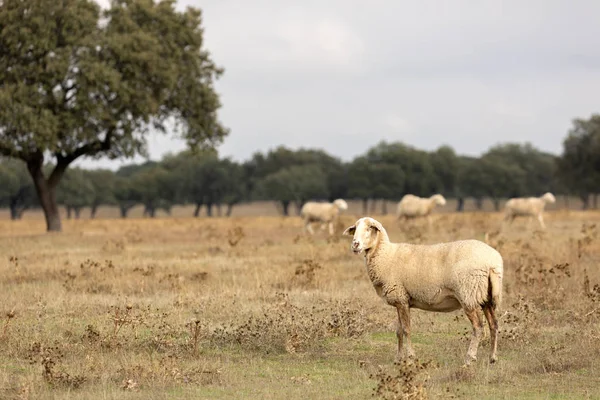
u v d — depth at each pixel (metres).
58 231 40.62
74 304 14.97
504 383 9.49
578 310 13.61
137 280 18.03
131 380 9.48
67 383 9.49
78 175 108.06
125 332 12.59
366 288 17.05
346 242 27.05
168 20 38.88
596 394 8.89
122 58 35.78
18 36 33.81
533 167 117.81
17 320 13.50
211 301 15.16
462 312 14.42
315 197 112.69
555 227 37.47
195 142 41.06
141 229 43.47
